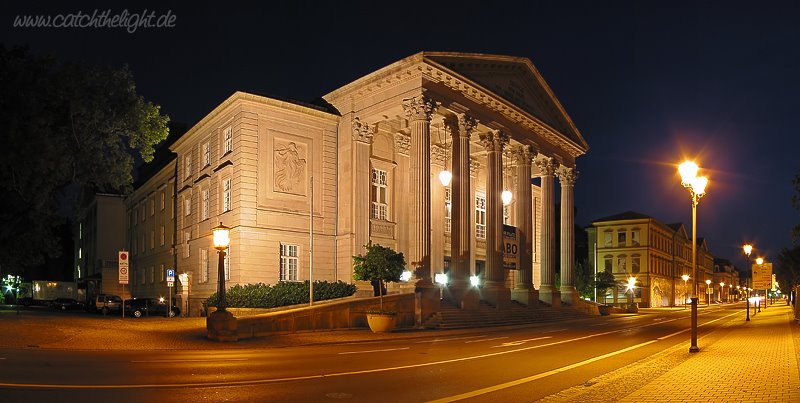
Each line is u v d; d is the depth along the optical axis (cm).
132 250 5759
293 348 1959
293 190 3503
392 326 2589
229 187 3484
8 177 2681
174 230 4472
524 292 4197
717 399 923
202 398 984
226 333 2105
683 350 1767
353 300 2725
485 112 3900
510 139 4175
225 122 3562
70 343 1941
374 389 1091
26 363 1416
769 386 1036
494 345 2061
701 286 11862
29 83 2584
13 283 7731
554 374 1305
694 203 1797
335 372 1317
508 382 1186
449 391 1077
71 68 2670
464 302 3503
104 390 1035
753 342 1973
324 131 3688
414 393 1052
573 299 4816
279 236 3400
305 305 2953
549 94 4597
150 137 3066
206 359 1576
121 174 2972
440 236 4191
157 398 975
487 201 3956
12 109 2542
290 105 3509
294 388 1094
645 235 8106
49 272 8850
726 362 1408
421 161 3356
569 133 5034
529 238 4338
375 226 3756
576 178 5122
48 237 3309
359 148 3656
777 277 7588
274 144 3453
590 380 1188
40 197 2761
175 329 2431
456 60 3641
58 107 2734
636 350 1867
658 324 3550
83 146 2816
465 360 1572
